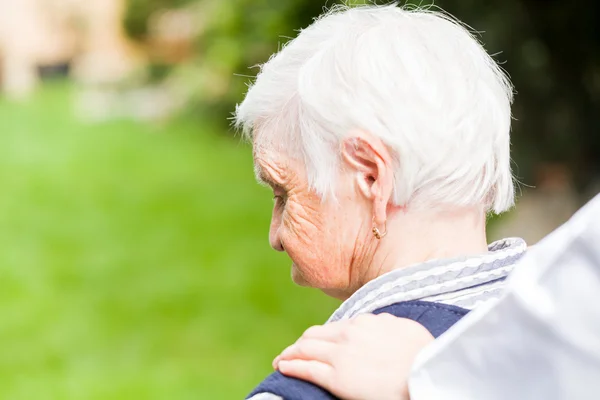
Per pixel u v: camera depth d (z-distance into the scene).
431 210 1.57
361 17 1.66
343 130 1.55
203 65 22.27
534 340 1.16
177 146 20.70
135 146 20.91
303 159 1.63
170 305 9.24
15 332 8.66
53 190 16.66
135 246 12.29
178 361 7.57
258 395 1.47
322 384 1.42
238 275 10.27
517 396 1.21
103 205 15.18
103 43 32.97
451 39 1.61
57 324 8.87
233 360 7.54
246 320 8.59
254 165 1.74
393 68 1.55
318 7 14.09
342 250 1.63
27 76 33.50
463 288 1.51
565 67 8.48
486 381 1.22
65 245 12.54
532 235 7.23
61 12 33.78
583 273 1.10
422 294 1.51
